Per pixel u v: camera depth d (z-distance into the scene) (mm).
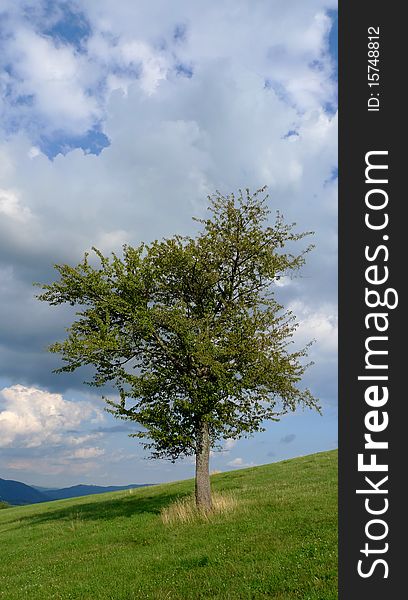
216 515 25469
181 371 28625
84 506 41938
